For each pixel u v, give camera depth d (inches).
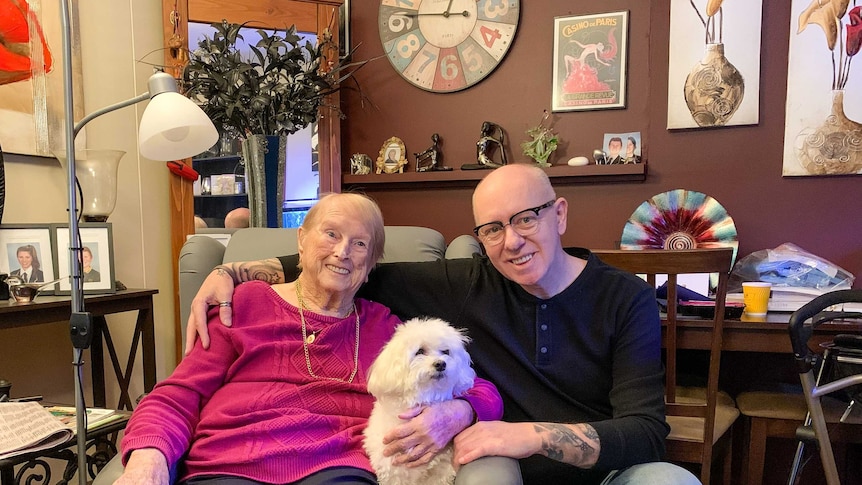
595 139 98.9
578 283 51.2
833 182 87.7
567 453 40.2
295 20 101.3
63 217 79.6
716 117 91.4
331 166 105.0
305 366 50.8
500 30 102.1
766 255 84.1
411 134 108.0
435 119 106.6
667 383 61.4
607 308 50.1
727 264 56.5
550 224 49.8
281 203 91.6
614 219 97.4
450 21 104.7
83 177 77.6
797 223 89.5
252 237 68.5
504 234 49.4
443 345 44.3
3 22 71.4
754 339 68.7
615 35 96.8
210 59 86.8
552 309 51.4
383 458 43.8
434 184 106.0
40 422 50.0
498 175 50.8
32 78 75.0
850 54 85.7
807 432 62.3
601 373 50.6
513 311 53.2
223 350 50.9
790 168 89.0
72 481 79.4
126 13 89.7
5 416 50.4
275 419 47.8
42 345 77.1
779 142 89.7
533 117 101.8
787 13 88.5
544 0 100.7
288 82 89.7
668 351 60.9
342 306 54.1
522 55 101.9
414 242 67.0
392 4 107.3
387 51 107.8
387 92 108.8
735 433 83.0
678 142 94.2
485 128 101.5
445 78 105.3
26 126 74.3
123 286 79.4
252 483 44.7
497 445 39.8
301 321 52.2
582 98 98.7
